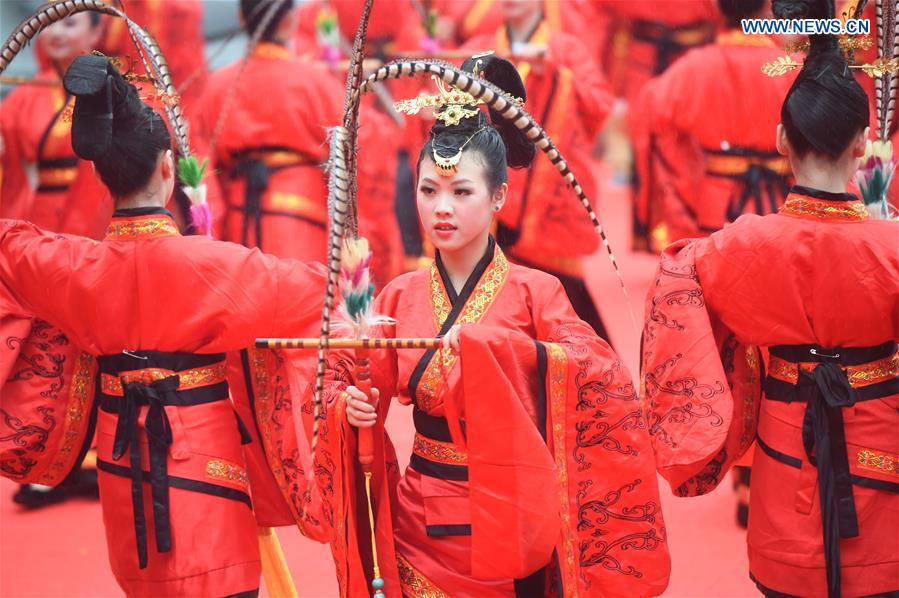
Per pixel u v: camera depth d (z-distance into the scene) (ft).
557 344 31.24
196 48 92.89
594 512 31.94
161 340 33.45
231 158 62.64
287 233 61.72
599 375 31.58
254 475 36.50
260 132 61.93
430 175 31.50
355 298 30.63
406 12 89.61
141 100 34.24
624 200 132.67
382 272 73.87
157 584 33.19
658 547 32.01
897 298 32.99
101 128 32.32
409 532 32.35
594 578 32.22
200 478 33.30
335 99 62.64
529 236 63.62
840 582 33.22
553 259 64.44
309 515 34.35
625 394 31.91
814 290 33.19
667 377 34.35
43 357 35.12
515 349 30.45
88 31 64.85
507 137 34.22
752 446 37.40
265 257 34.27
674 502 53.16
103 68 32.35
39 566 46.91
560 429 31.35
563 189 64.23
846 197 33.55
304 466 34.27
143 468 33.40
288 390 34.53
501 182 32.17
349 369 32.99
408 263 80.18
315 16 90.58
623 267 100.78
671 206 65.62
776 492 34.06
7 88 101.19
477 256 32.58
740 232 34.19
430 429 32.17
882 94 35.68
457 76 28.86
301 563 47.16
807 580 33.47
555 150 29.19
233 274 33.45
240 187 62.54
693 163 64.54
